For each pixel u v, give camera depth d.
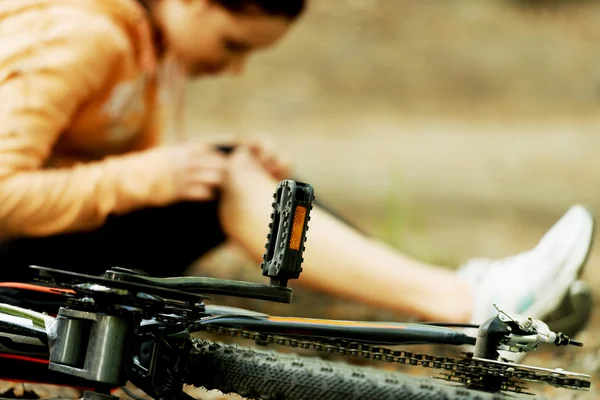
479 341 1.95
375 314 4.98
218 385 1.95
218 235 3.93
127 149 4.10
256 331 2.03
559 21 20.11
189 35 4.10
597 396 3.38
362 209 9.15
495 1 20.70
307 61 16.50
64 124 3.78
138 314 1.81
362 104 15.10
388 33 18.25
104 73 3.82
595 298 5.14
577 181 11.48
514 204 10.05
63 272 1.81
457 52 17.80
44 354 2.07
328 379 1.83
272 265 1.91
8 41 3.73
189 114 13.35
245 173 3.90
